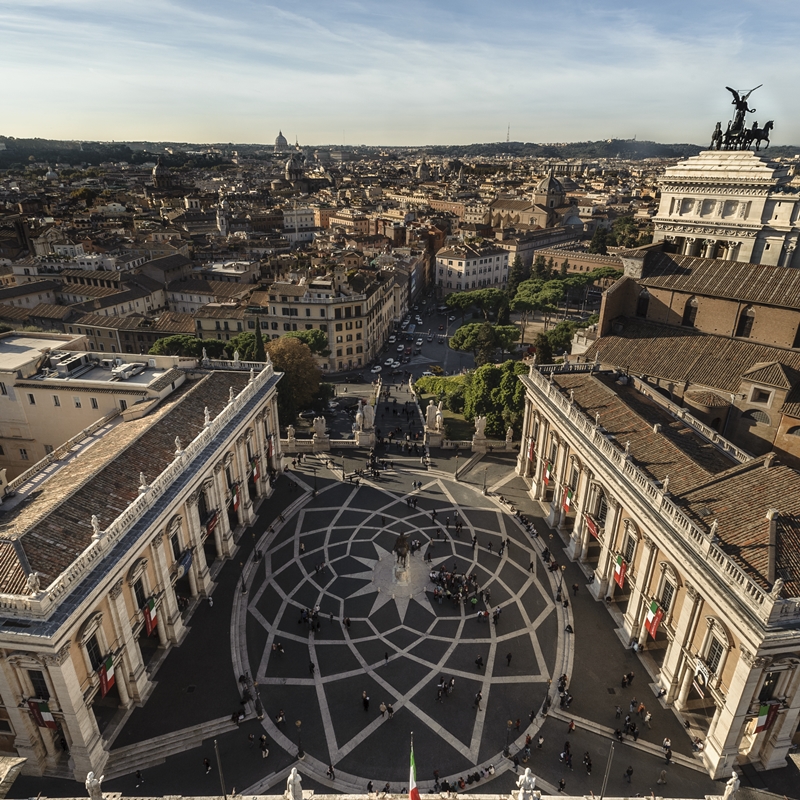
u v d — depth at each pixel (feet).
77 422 239.91
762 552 142.10
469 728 165.78
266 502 271.28
